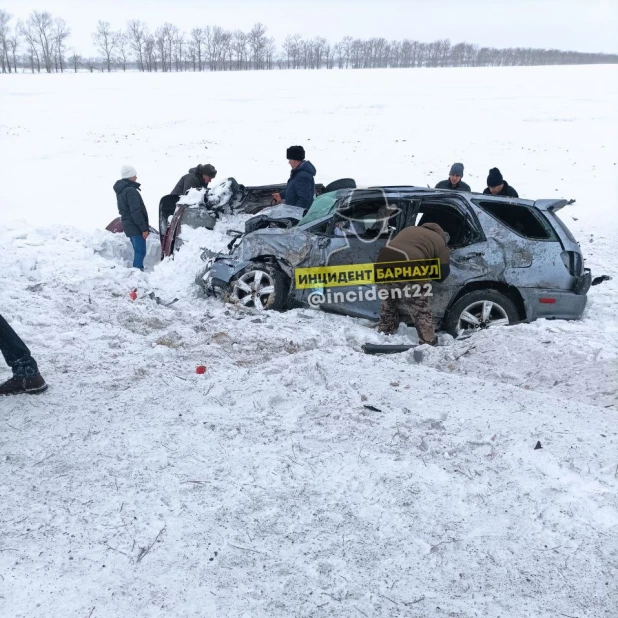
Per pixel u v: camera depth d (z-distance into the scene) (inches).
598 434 147.1
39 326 235.3
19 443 143.3
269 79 2684.5
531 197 650.8
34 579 100.7
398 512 118.3
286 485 126.9
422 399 169.2
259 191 386.3
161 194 679.7
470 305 252.7
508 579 101.3
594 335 232.1
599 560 104.4
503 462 134.2
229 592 98.5
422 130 1184.2
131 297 276.5
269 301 275.1
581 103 1593.3
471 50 7864.2
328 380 179.5
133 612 94.6
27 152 965.2
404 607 95.6
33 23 6220.5
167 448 141.1
